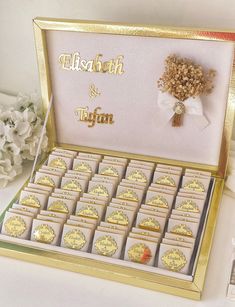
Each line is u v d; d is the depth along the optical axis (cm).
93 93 49
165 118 47
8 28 53
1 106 51
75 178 48
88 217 44
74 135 52
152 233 42
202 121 47
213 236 43
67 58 48
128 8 48
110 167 49
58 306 38
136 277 39
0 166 49
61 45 47
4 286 39
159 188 47
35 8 51
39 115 52
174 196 46
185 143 49
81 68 48
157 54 45
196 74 44
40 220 43
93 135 52
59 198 45
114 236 41
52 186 47
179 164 50
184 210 45
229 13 45
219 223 45
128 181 47
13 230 43
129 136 50
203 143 48
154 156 51
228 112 45
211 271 40
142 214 43
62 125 52
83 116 51
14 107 52
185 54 44
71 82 49
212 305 38
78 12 50
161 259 40
